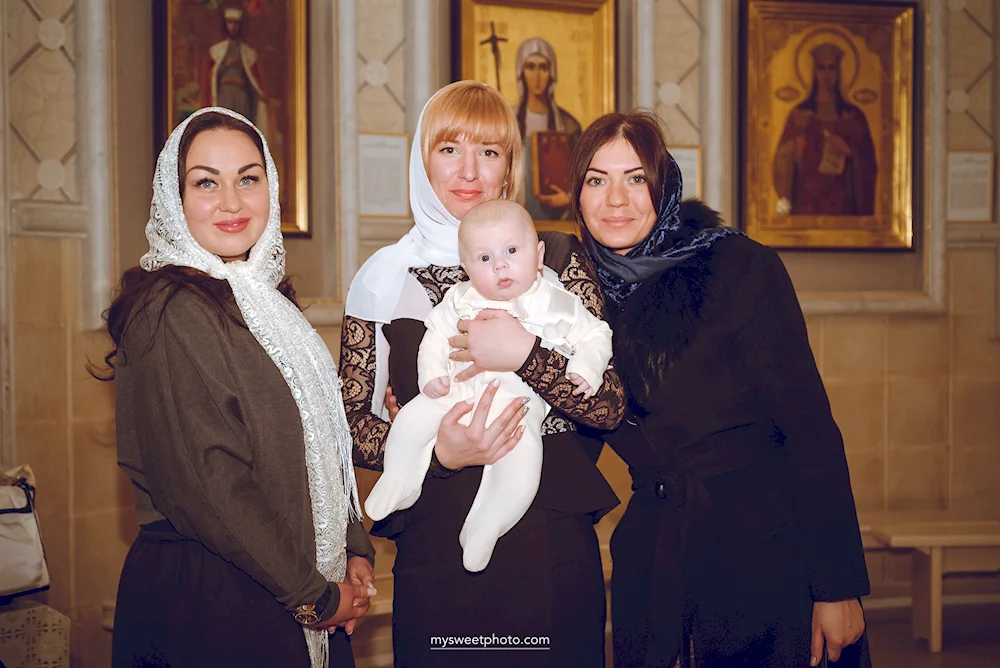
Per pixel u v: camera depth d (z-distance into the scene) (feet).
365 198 16.56
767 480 7.25
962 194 18.84
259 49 15.78
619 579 7.70
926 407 18.94
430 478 7.18
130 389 6.81
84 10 14.20
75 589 14.20
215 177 7.05
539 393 6.79
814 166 18.42
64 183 14.19
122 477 14.84
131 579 6.70
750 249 7.57
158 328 6.53
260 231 7.33
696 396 7.32
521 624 6.82
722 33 17.92
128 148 14.89
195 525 6.37
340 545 7.07
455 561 6.95
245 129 7.26
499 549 6.89
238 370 6.63
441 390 6.90
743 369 7.37
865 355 18.69
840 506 7.06
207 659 6.42
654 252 7.86
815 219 18.45
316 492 6.84
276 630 6.62
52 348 13.98
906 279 19.06
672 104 17.92
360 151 16.47
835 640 7.09
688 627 7.16
